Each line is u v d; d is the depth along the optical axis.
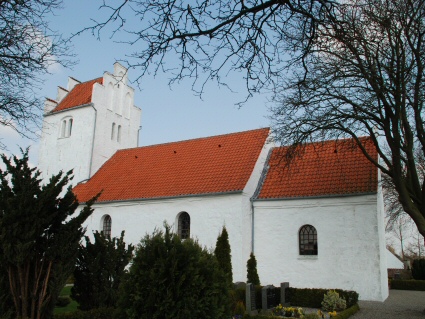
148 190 20.88
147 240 7.29
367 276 15.38
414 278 27.25
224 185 18.59
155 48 5.44
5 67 9.38
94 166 25.27
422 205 12.93
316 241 16.84
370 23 10.95
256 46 5.78
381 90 11.86
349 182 16.98
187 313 6.45
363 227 15.81
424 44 11.84
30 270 8.52
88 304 10.29
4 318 7.89
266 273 17.38
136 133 28.97
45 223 8.55
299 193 17.59
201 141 23.86
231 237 17.56
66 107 27.08
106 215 21.66
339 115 13.30
